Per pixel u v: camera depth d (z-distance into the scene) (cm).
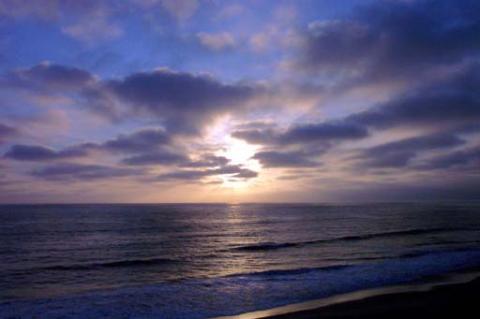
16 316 1395
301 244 3712
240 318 1348
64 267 2633
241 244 3878
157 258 2962
